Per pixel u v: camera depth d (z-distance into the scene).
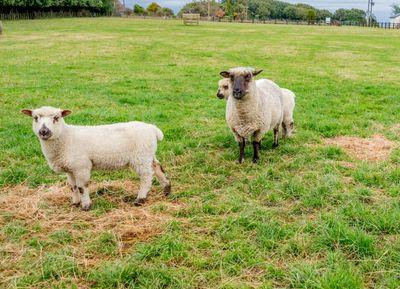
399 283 2.41
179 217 3.16
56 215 3.18
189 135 4.98
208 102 6.83
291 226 2.98
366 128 5.32
